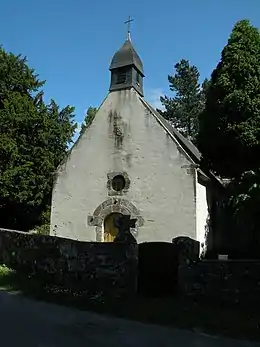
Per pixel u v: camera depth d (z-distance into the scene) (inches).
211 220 817.5
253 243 786.2
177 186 742.5
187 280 457.1
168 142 767.7
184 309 408.8
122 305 422.6
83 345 280.4
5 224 1007.0
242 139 624.4
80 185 821.9
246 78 642.2
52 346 272.4
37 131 980.6
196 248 483.2
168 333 327.3
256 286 422.3
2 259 616.1
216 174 716.7
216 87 669.9
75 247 525.3
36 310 388.5
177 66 2034.9
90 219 797.9
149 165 773.3
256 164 638.5
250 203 611.2
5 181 898.7
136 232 753.6
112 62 856.9
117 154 805.2
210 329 343.6
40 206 1012.5
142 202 762.2
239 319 373.4
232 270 437.4
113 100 837.2
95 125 839.7
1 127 947.3
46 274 544.4
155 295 466.3
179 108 1951.3
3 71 1017.5
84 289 488.4
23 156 953.5
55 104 1056.8
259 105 624.7
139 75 866.1
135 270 480.7
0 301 421.7
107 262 497.0
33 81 1067.9
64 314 379.9
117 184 794.8
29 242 582.6
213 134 666.8
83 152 835.4
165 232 733.3
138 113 807.1
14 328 316.5
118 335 315.0
